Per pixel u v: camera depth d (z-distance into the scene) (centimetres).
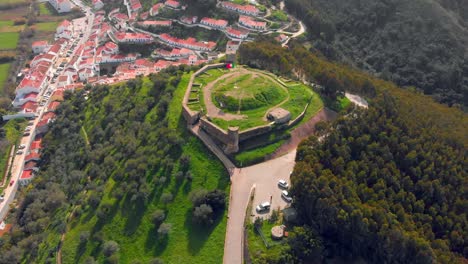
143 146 18988
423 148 16462
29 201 19675
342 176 15200
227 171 16938
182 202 16312
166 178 17138
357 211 13175
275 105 19950
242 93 19950
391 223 13225
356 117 18112
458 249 13625
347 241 13812
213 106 19575
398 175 15275
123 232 16050
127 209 16638
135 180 17200
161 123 19525
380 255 13275
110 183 18062
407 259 12925
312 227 14150
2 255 16625
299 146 16750
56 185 19262
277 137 18412
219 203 15362
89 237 16188
